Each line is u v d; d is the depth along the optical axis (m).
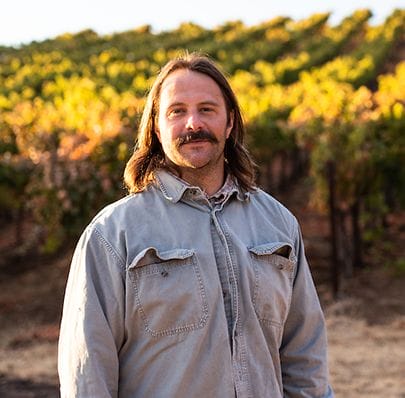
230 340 2.15
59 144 10.39
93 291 2.11
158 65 36.53
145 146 2.32
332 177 9.12
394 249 11.16
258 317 2.21
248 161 2.37
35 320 8.55
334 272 9.01
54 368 6.58
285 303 2.29
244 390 2.13
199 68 2.26
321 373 2.38
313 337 2.40
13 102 22.14
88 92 19.98
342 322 7.97
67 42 54.22
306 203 15.70
